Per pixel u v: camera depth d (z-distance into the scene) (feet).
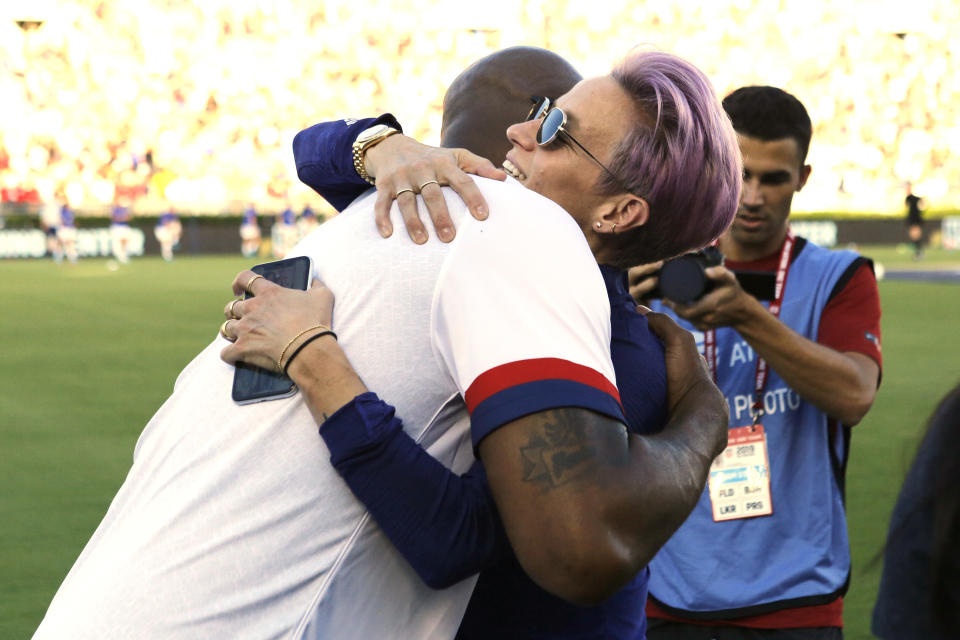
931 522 3.68
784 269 8.05
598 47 114.21
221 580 3.75
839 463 7.66
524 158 4.60
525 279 3.78
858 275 7.88
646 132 4.23
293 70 108.37
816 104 113.60
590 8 115.03
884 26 118.62
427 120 110.01
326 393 3.74
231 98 106.52
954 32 121.08
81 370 29.58
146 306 49.03
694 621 7.50
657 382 4.52
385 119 4.70
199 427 4.04
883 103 116.37
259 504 3.81
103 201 102.42
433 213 3.97
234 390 3.99
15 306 48.98
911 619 3.71
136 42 106.63
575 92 4.42
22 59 102.78
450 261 3.85
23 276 71.92
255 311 3.99
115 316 44.50
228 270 79.66
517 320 3.70
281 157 107.04
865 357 7.65
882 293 54.49
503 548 3.88
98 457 19.02
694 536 7.59
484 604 4.30
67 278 69.87
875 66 117.91
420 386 3.88
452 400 3.95
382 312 3.89
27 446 19.85
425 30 113.70
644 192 4.26
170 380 27.91
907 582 3.74
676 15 115.96
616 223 4.35
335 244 4.18
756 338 7.14
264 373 3.95
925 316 43.34
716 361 7.82
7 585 12.41
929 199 114.83
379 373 3.86
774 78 113.29
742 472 7.63
